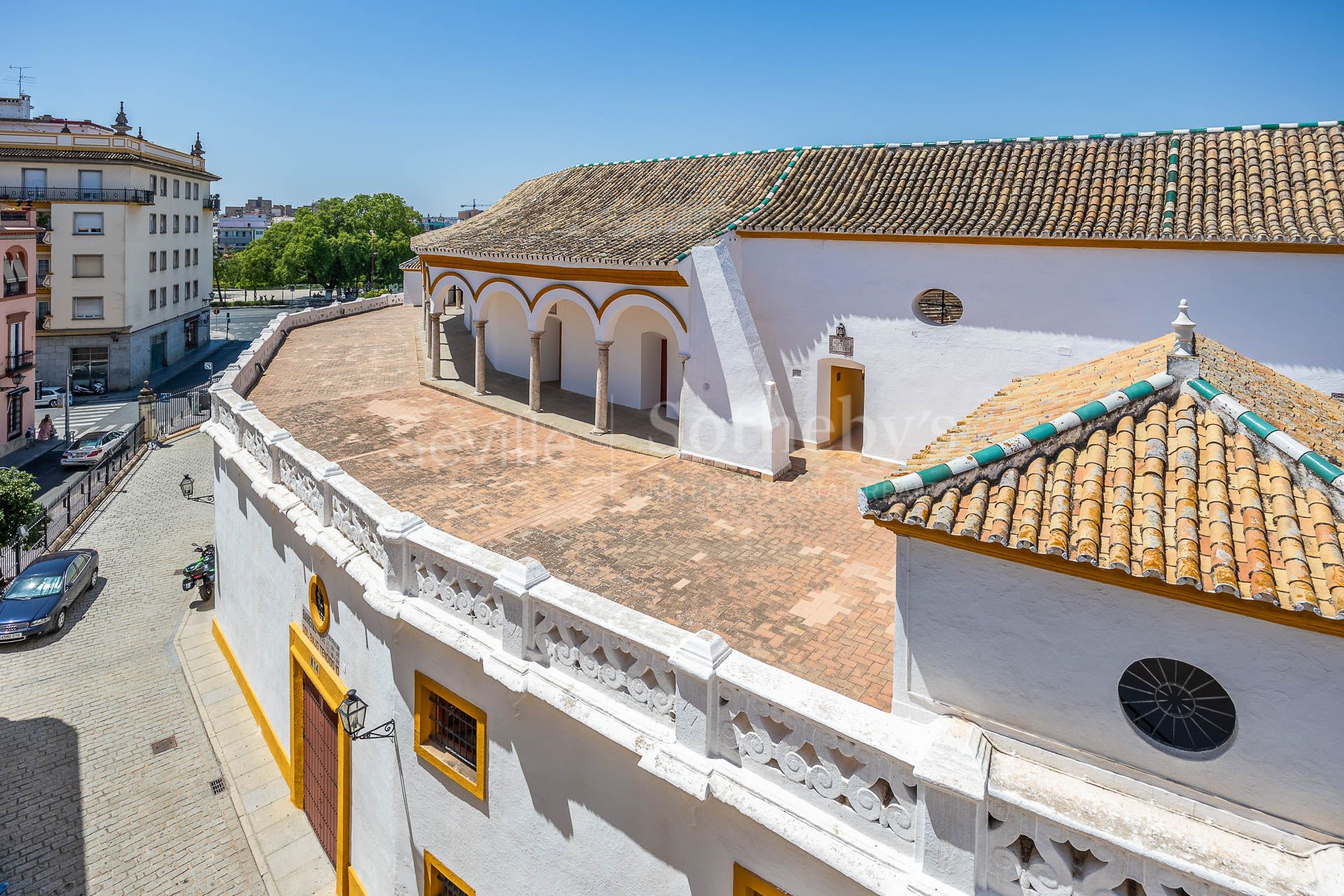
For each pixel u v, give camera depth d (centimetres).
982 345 1450
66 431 3409
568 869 730
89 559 1950
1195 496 520
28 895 1027
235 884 1070
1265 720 467
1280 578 451
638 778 663
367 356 2566
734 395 1536
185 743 1358
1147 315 1282
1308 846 456
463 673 808
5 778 1251
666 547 1173
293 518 1029
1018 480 581
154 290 4972
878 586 1059
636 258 1552
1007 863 470
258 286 8512
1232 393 653
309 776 1173
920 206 1552
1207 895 414
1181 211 1284
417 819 893
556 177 2500
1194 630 484
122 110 4697
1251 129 1437
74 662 1612
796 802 548
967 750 486
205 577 1889
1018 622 551
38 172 4341
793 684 562
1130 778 517
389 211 8062
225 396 1459
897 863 496
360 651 955
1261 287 1188
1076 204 1405
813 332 1662
